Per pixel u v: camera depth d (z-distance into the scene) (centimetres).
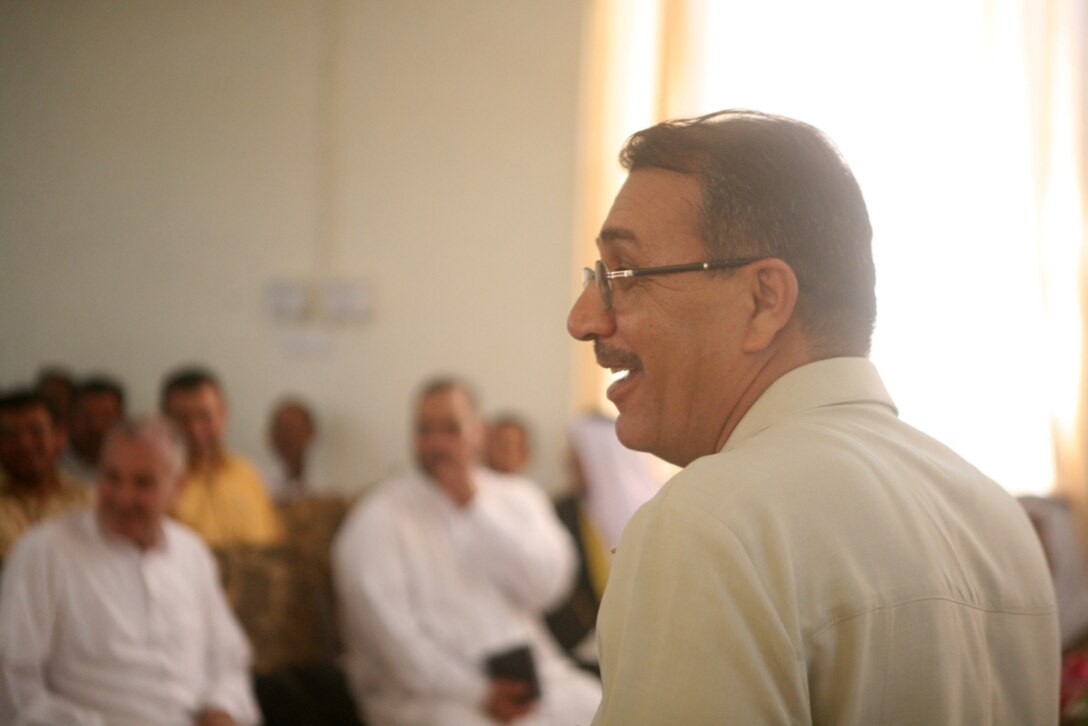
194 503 394
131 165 559
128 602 293
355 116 538
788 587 81
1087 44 481
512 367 521
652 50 495
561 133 513
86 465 457
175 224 555
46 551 286
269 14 546
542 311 516
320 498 393
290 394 541
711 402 101
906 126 485
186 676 302
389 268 534
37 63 567
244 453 545
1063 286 483
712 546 81
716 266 98
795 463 87
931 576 87
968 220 484
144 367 556
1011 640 95
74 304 564
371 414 534
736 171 98
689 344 100
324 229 540
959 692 87
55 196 567
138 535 297
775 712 78
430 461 379
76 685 284
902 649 84
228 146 550
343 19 539
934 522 91
